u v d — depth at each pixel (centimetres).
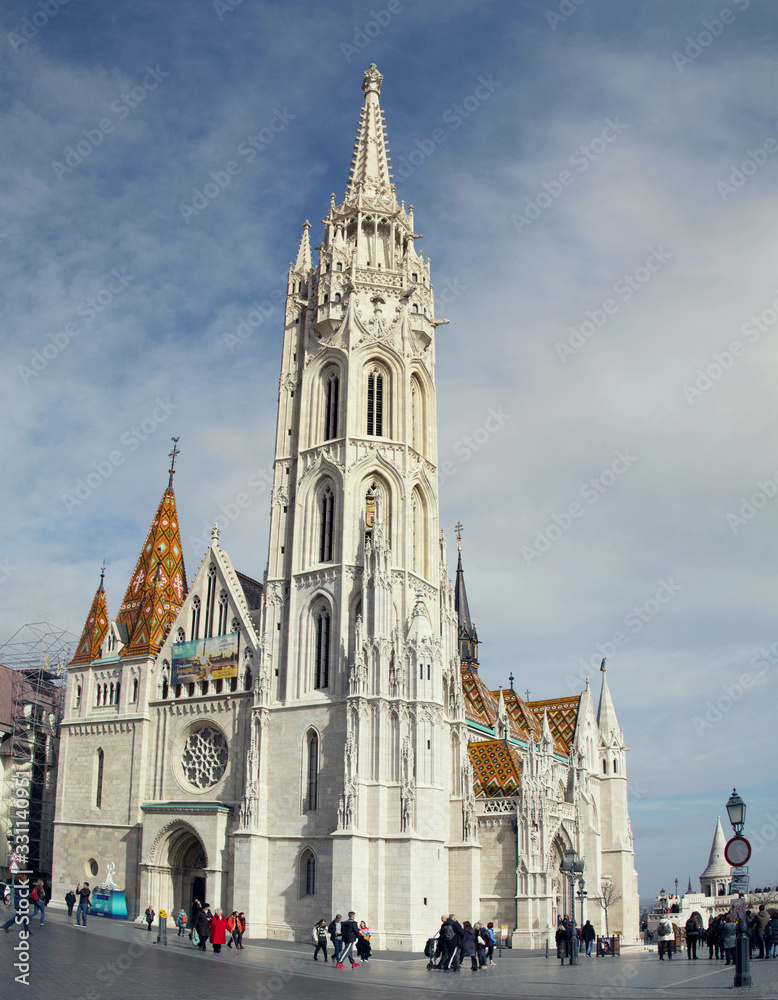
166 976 4047
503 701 11675
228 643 9519
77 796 9856
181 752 9456
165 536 10825
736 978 3969
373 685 8506
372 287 10231
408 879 7912
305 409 9994
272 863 8506
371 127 11506
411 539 9531
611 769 12600
